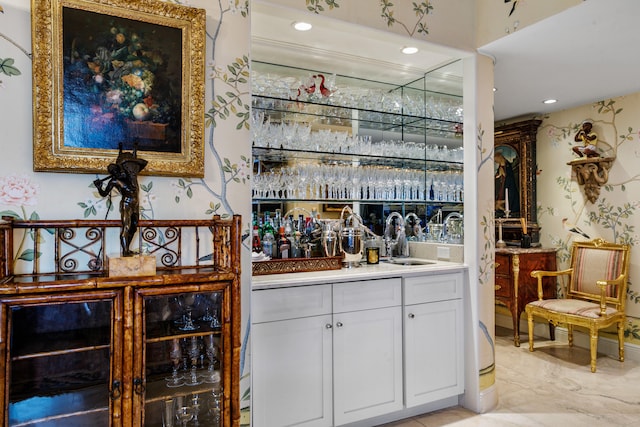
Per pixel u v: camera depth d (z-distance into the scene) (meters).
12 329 1.29
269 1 2.02
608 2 2.03
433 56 2.84
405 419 2.53
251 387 1.98
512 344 3.95
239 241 1.66
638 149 3.51
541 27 2.30
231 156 1.93
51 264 1.60
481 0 2.61
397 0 2.39
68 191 1.63
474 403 2.62
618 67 2.91
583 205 3.91
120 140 1.69
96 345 1.40
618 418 2.52
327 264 2.52
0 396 1.26
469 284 2.66
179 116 1.80
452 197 3.12
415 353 2.49
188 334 1.55
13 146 1.54
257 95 2.62
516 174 4.43
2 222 1.51
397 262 2.96
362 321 2.33
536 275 3.78
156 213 1.78
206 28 1.88
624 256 3.49
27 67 1.56
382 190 3.08
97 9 1.65
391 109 3.06
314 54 2.78
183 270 1.72
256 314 2.03
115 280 1.41
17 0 1.55
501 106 3.96
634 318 3.53
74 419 1.38
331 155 2.89
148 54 1.74
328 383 2.22
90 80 1.64
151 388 1.52
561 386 3.00
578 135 3.88
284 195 2.75
